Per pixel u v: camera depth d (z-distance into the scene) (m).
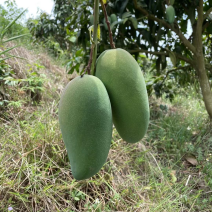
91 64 0.83
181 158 2.07
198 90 3.65
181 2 2.38
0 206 1.25
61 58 4.81
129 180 1.66
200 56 2.30
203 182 1.75
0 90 2.37
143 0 2.25
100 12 2.34
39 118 2.07
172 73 3.26
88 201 1.38
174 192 1.51
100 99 0.71
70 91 0.73
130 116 0.77
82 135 0.68
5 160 1.51
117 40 2.58
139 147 2.04
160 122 2.60
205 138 2.34
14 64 2.88
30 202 1.33
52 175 1.44
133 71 0.78
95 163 0.70
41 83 2.73
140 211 1.39
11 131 1.87
